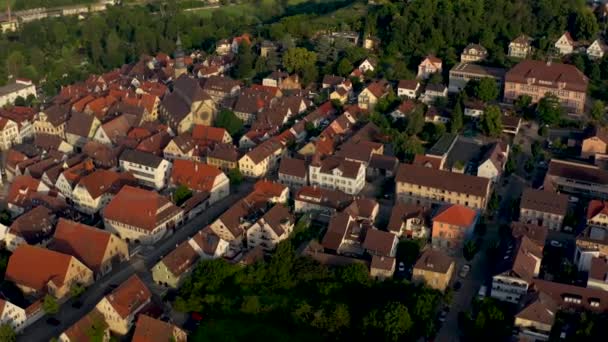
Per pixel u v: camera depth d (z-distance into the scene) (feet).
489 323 640.99
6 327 644.27
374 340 629.92
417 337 638.53
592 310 655.76
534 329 635.66
